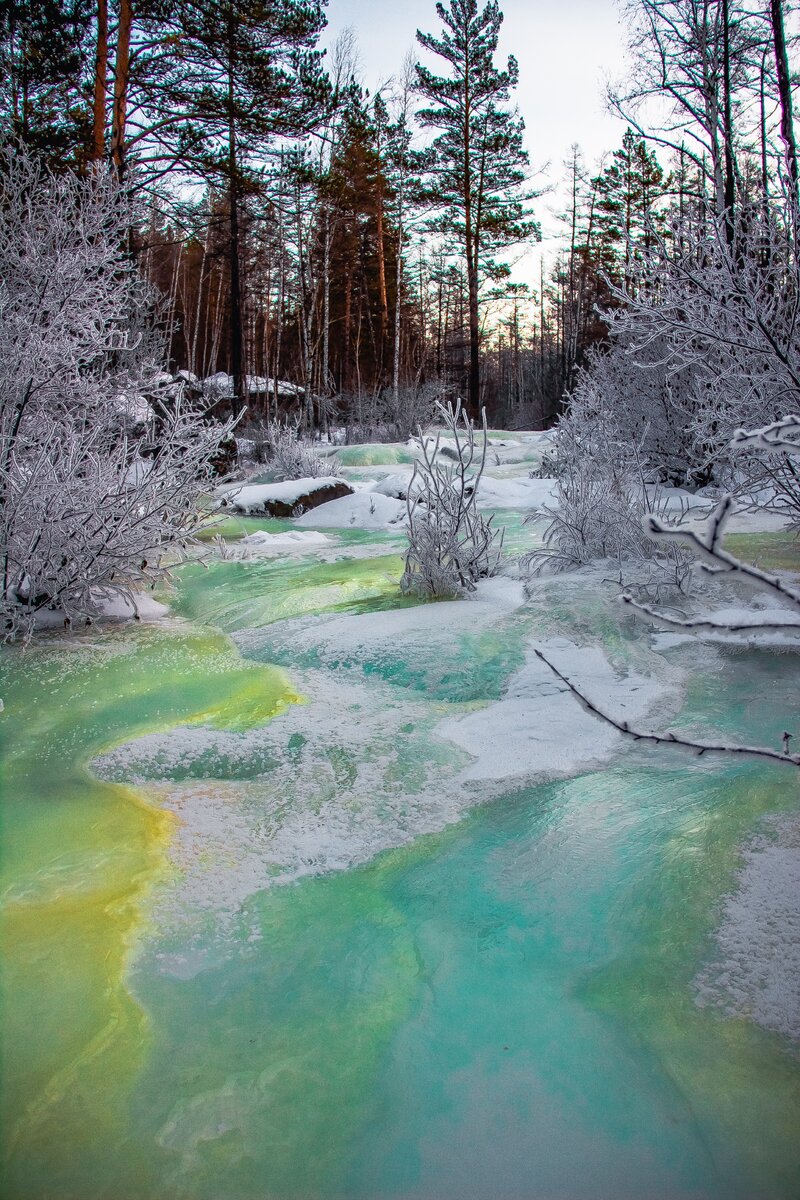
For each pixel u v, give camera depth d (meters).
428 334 51.25
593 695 3.87
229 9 13.61
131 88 13.47
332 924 2.27
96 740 3.59
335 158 27.19
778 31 10.41
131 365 9.82
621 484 6.27
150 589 6.75
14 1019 1.91
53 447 5.55
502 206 28.91
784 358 4.56
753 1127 1.59
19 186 6.68
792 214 4.79
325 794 3.03
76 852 2.65
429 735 3.54
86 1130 1.63
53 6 12.89
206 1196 1.49
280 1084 1.74
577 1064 1.76
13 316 5.34
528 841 2.67
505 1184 1.50
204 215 15.17
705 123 11.81
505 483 11.57
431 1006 1.95
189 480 6.09
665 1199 1.46
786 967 1.99
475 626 4.92
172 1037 1.87
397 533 9.45
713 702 3.75
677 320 4.92
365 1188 1.50
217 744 3.50
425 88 27.34
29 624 5.16
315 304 33.16
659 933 2.17
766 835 2.59
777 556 6.00
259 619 5.60
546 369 40.50
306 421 26.44
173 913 2.32
